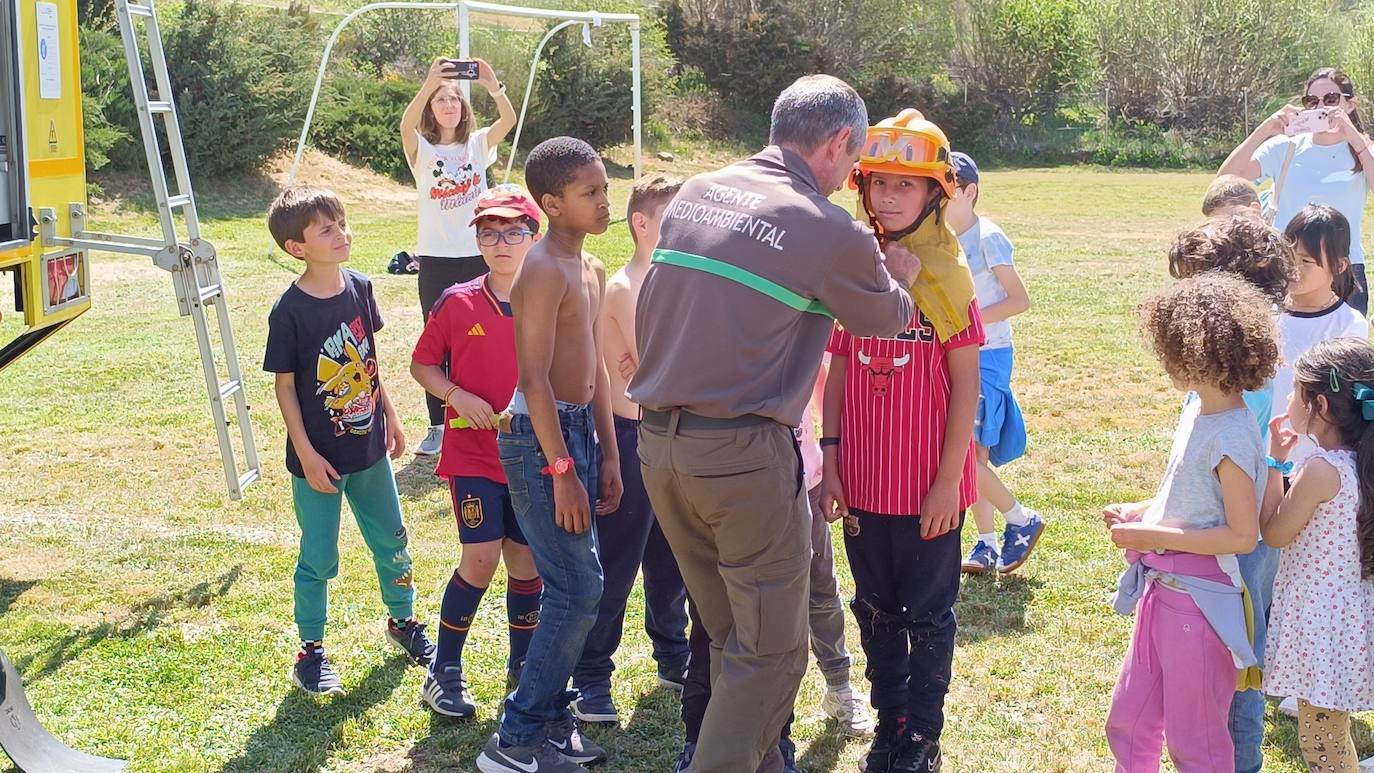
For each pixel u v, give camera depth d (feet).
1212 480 10.10
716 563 10.52
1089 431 25.55
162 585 16.83
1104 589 16.81
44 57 15.35
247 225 66.85
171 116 16.93
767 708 10.14
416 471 22.54
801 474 10.00
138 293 42.04
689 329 9.61
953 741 12.67
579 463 11.46
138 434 24.63
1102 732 12.85
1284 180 20.85
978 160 137.49
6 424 25.25
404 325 37.04
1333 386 10.31
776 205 9.52
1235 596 10.19
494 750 11.66
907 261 10.68
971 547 18.48
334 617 15.75
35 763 11.39
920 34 146.51
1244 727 10.95
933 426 11.00
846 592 16.93
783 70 138.00
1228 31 142.00
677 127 126.52
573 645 11.57
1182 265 12.14
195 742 12.57
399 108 90.33
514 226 12.72
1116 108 147.13
